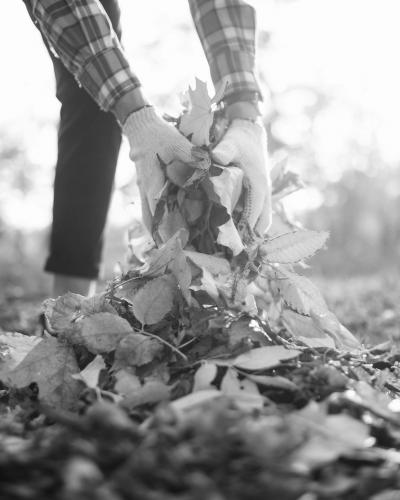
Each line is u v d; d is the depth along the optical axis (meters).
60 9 1.28
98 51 1.28
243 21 1.41
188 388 0.99
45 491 0.69
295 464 0.72
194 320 1.10
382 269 12.07
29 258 16.05
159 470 0.69
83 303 1.15
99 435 0.76
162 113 1.37
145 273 1.14
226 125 1.33
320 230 1.16
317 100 18.53
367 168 20.92
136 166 1.26
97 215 1.66
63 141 1.65
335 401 0.88
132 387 0.99
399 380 1.15
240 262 1.17
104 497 0.64
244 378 1.02
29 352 1.07
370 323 2.48
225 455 0.71
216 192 1.15
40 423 0.98
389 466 0.78
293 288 1.18
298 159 18.34
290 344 1.13
